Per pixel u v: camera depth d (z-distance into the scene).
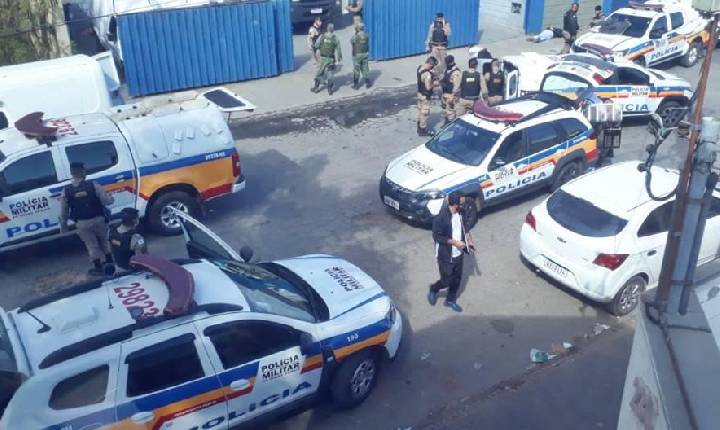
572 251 8.55
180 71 17.22
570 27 19.61
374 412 7.11
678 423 3.29
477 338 8.28
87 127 10.00
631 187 8.85
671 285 3.97
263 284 6.84
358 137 14.71
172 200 10.49
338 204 11.67
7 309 8.91
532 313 8.77
